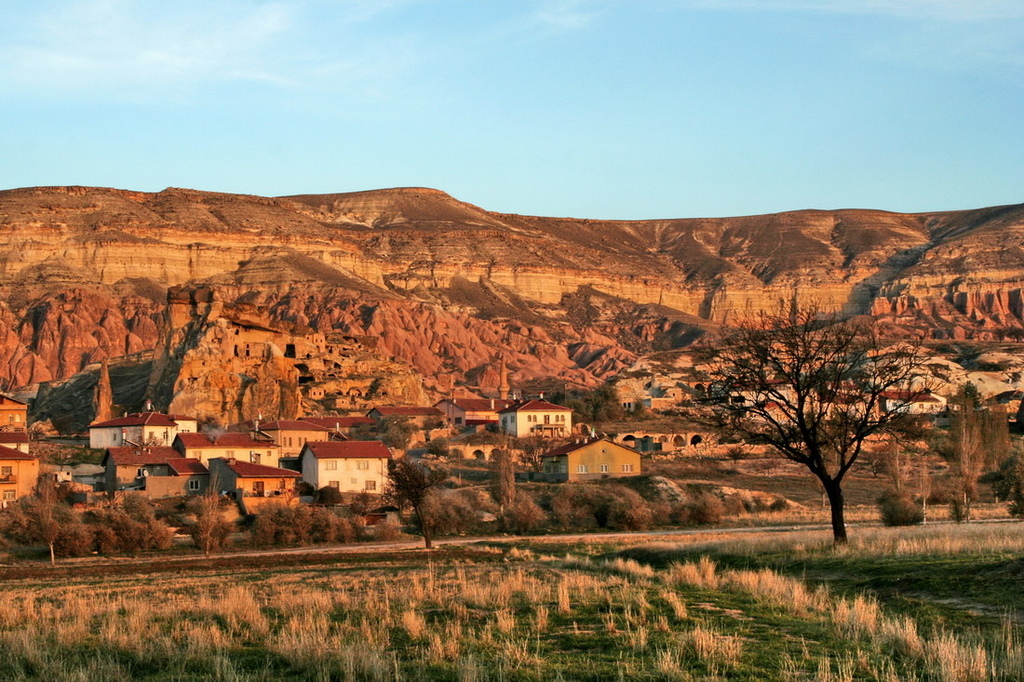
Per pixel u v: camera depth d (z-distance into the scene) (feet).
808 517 362.74
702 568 147.95
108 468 407.85
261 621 116.47
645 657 92.89
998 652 89.66
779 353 196.65
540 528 354.33
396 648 100.89
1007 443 472.85
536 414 612.70
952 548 145.48
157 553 290.35
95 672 94.38
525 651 94.73
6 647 104.37
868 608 107.86
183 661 98.73
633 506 355.77
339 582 170.40
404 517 360.07
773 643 97.14
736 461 501.56
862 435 189.47
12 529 296.92
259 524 312.71
